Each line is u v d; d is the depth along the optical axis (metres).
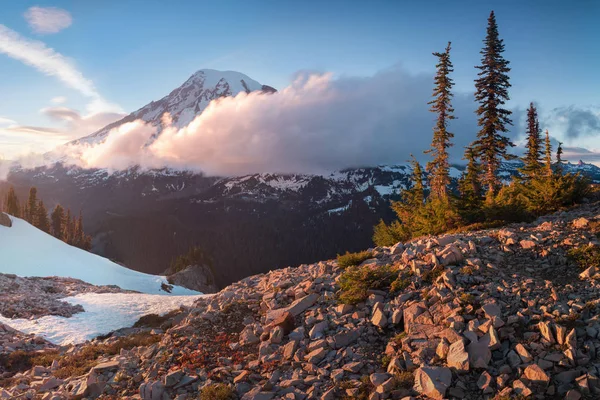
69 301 34.56
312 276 17.55
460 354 9.48
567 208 24.59
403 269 14.39
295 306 14.22
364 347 11.30
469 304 11.20
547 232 15.34
